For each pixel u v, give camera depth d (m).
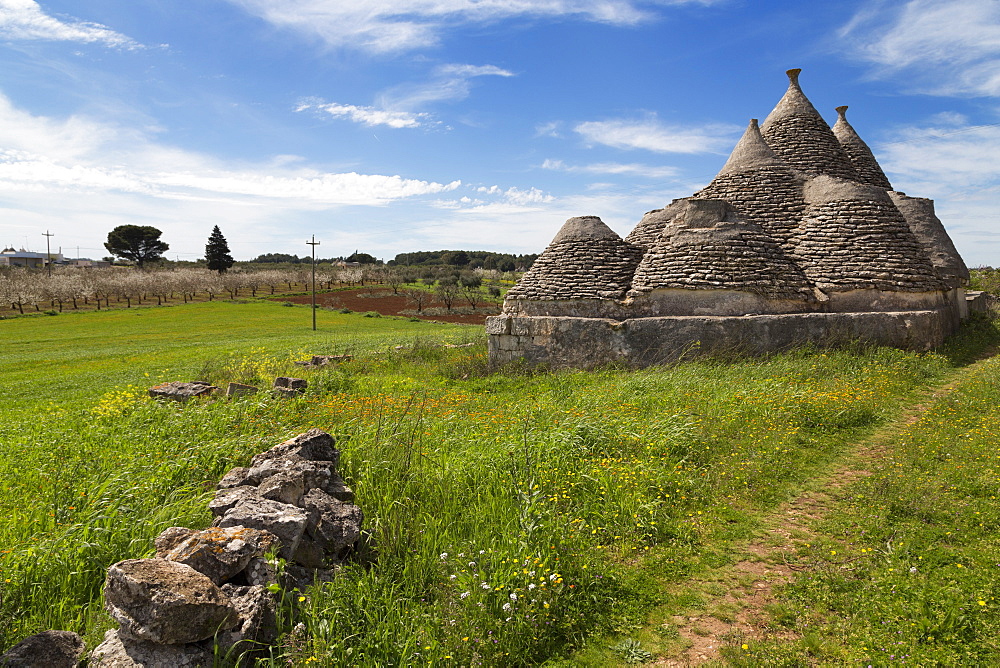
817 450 7.43
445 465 6.33
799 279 13.79
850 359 11.99
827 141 16.89
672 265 13.97
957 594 4.09
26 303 58.25
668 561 4.98
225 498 4.67
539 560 4.43
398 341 29.19
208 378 15.18
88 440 8.08
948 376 11.52
